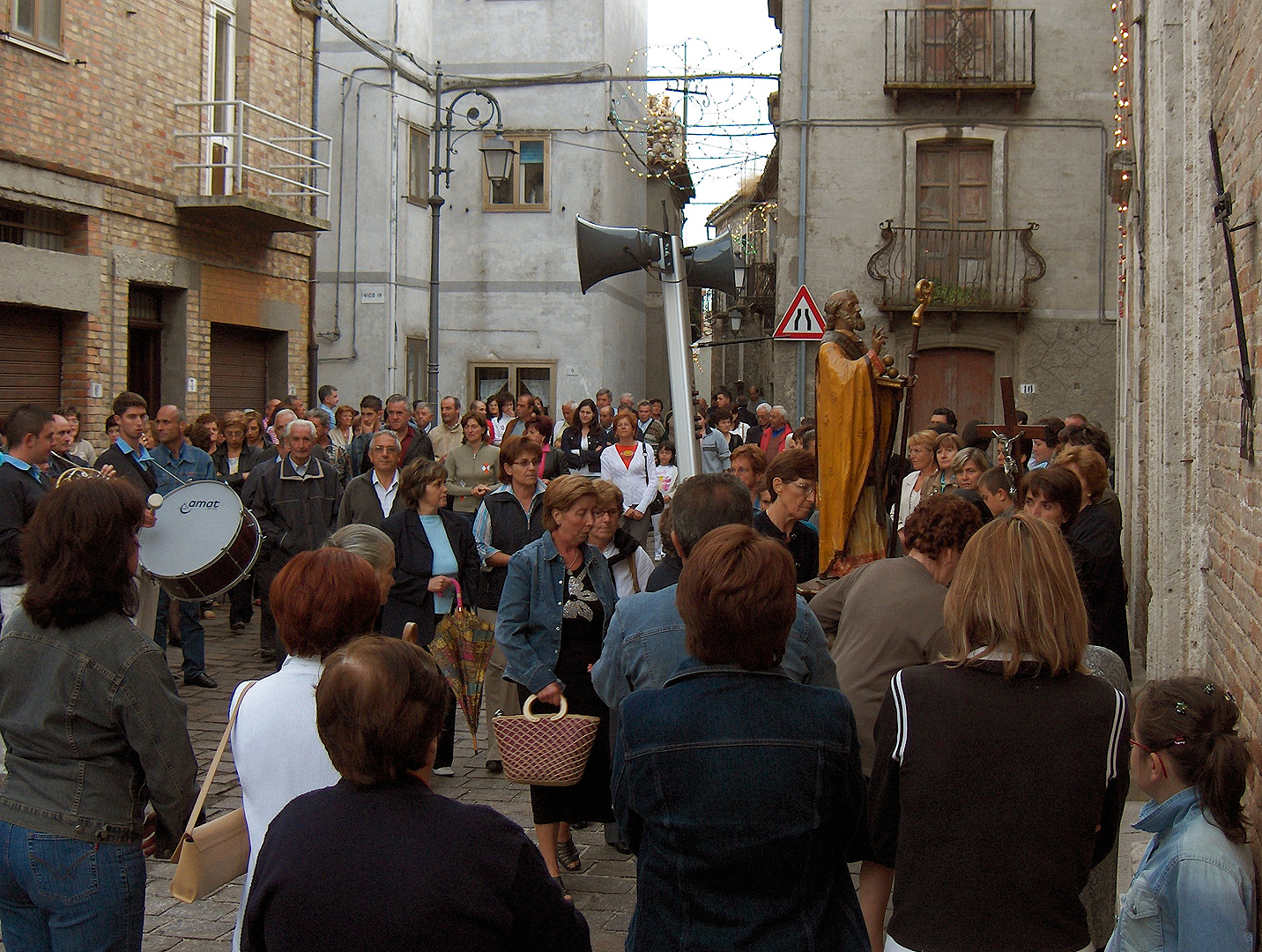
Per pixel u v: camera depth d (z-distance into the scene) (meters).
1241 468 5.44
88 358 14.21
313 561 3.30
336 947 2.26
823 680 3.63
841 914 2.82
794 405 20.64
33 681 3.38
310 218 16.84
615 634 3.81
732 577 2.79
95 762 3.40
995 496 6.34
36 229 13.83
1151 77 9.42
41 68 13.51
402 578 7.34
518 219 25.66
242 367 17.69
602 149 25.45
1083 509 5.94
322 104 23.84
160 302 15.91
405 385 24.52
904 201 20.38
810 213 20.56
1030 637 2.84
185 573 7.91
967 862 2.78
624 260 7.73
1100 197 20.12
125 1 14.70
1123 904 3.35
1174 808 3.29
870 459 6.43
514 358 25.75
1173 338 8.12
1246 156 5.35
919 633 4.16
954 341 20.39
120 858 3.40
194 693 9.36
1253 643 4.93
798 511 5.82
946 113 20.30
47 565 3.38
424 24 25.19
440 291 25.84
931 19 20.25
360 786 2.41
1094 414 20.25
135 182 14.94
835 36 20.47
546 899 2.39
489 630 7.36
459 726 8.83
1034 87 19.97
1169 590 8.07
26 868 3.33
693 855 2.71
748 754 2.71
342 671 2.41
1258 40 5.05
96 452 14.21
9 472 7.06
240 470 12.84
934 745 2.82
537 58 25.55
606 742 5.55
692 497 3.90
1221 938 3.10
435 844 2.31
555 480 5.67
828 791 2.75
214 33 16.42
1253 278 5.16
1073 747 2.79
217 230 16.50
